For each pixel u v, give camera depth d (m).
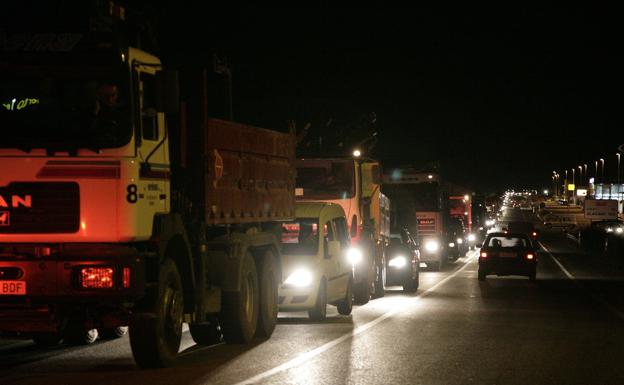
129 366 13.91
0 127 12.61
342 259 21.94
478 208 87.44
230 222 16.05
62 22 12.93
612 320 21.33
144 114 13.11
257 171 17.55
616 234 62.31
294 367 13.64
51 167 12.62
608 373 13.27
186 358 14.70
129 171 12.67
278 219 18.88
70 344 16.64
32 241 12.66
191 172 14.80
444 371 13.33
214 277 15.84
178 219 14.10
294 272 19.81
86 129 12.59
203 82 14.91
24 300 12.61
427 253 46.12
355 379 12.59
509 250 37.72
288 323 20.09
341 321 20.53
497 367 13.76
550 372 13.33
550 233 130.25
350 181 26.78
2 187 12.66
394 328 19.05
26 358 14.85
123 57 12.67
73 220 12.60
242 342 16.38
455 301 26.70
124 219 12.60
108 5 13.22
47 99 12.64
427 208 46.53
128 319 13.13
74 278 12.52
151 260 13.36
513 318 21.45
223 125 15.75
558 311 23.55
